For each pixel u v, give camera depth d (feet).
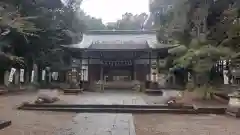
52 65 104.53
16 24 54.03
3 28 42.91
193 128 29.94
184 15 76.07
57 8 96.17
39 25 86.43
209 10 71.56
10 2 69.82
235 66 57.57
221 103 51.60
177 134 26.63
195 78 66.54
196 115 41.14
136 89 89.20
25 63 86.53
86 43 94.48
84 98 61.05
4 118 35.17
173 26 80.59
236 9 54.08
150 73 93.35
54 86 99.60
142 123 33.17
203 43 64.54
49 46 96.68
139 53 95.20
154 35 108.99
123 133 26.43
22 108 44.88
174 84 95.30
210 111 43.42
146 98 61.11
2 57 69.67
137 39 104.88
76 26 113.39
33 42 86.84
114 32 111.65
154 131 28.02
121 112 43.73
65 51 94.43
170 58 87.15
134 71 98.94
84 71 98.89
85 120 34.71
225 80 67.51
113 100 55.88
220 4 68.90
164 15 94.63
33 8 84.28
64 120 34.55
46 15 89.35
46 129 28.19
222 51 55.98
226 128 30.07
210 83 65.26
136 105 45.88
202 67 58.29
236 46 56.85
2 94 67.62
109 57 98.17
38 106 46.09
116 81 100.37
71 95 71.05
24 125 30.42
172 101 47.52
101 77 98.63
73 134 25.75
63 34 104.47
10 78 76.23
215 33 67.62
